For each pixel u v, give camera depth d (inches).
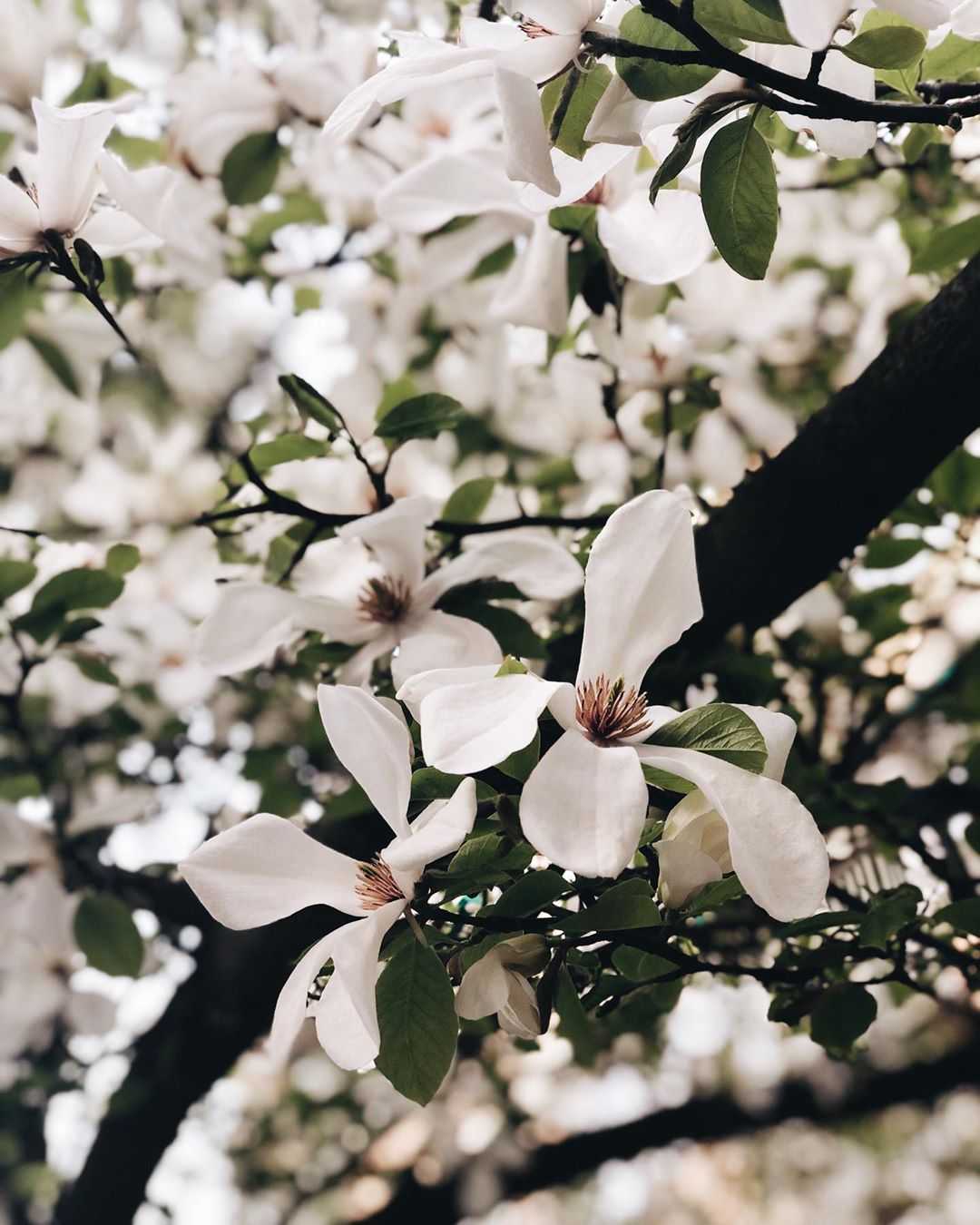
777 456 35.3
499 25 22.7
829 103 21.2
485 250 38.7
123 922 41.4
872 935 26.4
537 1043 36.5
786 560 35.4
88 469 44.6
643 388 42.1
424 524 31.9
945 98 24.7
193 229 41.0
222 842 22.0
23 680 41.3
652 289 40.1
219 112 40.4
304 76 40.3
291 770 45.1
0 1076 60.6
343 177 43.8
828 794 35.1
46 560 45.7
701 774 20.5
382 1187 89.8
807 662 44.1
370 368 40.1
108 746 53.6
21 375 43.8
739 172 22.3
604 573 22.0
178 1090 50.1
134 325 43.8
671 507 22.1
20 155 32.8
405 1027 21.0
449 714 20.3
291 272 46.0
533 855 21.5
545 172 21.0
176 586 45.4
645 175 28.9
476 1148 84.1
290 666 42.7
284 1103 89.6
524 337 46.1
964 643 45.1
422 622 32.1
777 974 27.2
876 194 45.0
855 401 33.2
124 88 41.9
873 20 24.1
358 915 22.0
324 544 34.8
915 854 37.0
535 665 37.5
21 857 45.1
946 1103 112.4
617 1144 71.1
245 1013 47.2
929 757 45.6
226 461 43.9
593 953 23.9
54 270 26.8
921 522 39.6
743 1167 122.0
